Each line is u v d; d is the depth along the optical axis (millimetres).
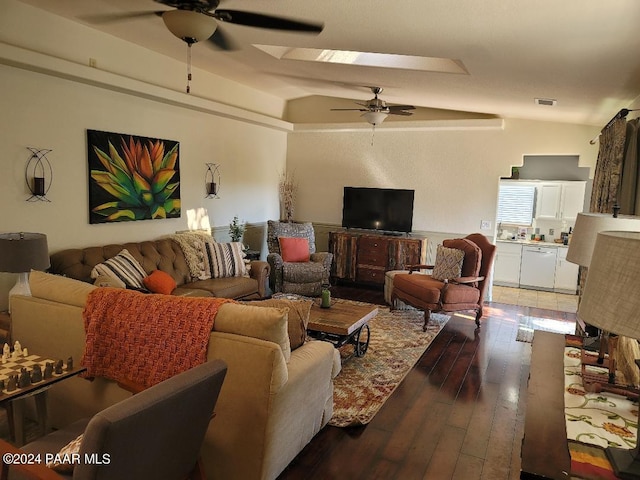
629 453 1342
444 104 6137
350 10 2598
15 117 3684
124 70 4500
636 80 3205
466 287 5121
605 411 1642
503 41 2668
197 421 1705
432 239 6977
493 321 5527
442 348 4516
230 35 3777
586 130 5992
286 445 2379
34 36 3660
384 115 5594
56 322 2621
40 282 2740
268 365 2102
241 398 2162
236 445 2207
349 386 3562
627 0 1810
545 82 3621
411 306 5680
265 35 3598
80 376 2504
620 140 3551
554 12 2086
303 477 2453
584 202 7332
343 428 2939
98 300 2420
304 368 2447
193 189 5750
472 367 4047
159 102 5086
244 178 6750
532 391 1756
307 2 2594
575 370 2014
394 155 7098
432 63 3818
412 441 2834
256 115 6465
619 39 2314
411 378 3770
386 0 2324
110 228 4633
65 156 4113
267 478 2242
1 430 2738
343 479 2447
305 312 2707
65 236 4180
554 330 5227
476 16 2316
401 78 4430
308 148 7691
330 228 7664
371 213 7195
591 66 2934
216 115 6008
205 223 6012
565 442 1397
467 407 3295
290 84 6414
